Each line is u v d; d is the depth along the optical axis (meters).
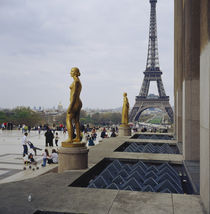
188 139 16.38
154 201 8.18
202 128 8.13
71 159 12.59
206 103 7.45
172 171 13.80
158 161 15.91
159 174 12.78
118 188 10.16
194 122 16.45
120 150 22.58
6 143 40.28
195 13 16.47
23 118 139.12
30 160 23.38
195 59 16.69
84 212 7.29
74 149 12.61
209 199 7.03
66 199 8.36
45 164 22.11
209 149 7.02
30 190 9.34
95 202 8.08
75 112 13.16
